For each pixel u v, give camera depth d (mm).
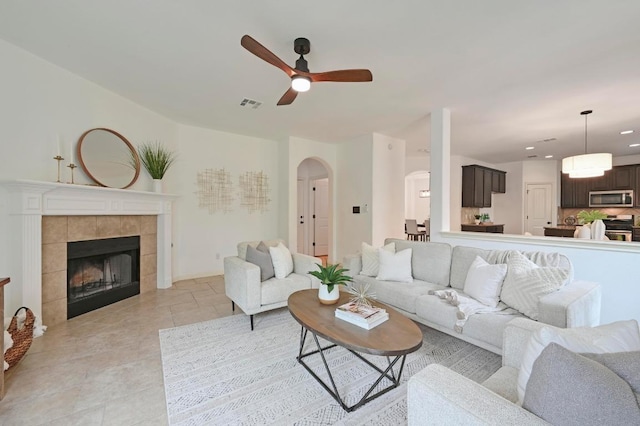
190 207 4750
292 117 4309
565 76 2947
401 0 1896
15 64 2598
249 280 2760
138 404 1731
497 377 1284
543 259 2484
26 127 2699
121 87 3336
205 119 4418
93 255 3326
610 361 832
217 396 1809
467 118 4254
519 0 1879
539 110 3904
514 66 2746
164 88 3344
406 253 3209
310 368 2115
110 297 3516
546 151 6555
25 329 2109
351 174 5664
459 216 7117
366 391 1862
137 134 3867
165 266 4219
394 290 2807
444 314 2309
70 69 2969
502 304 2312
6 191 2566
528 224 7699
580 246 2814
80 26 2252
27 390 1846
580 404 741
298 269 3375
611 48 2426
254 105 3828
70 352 2342
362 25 2160
